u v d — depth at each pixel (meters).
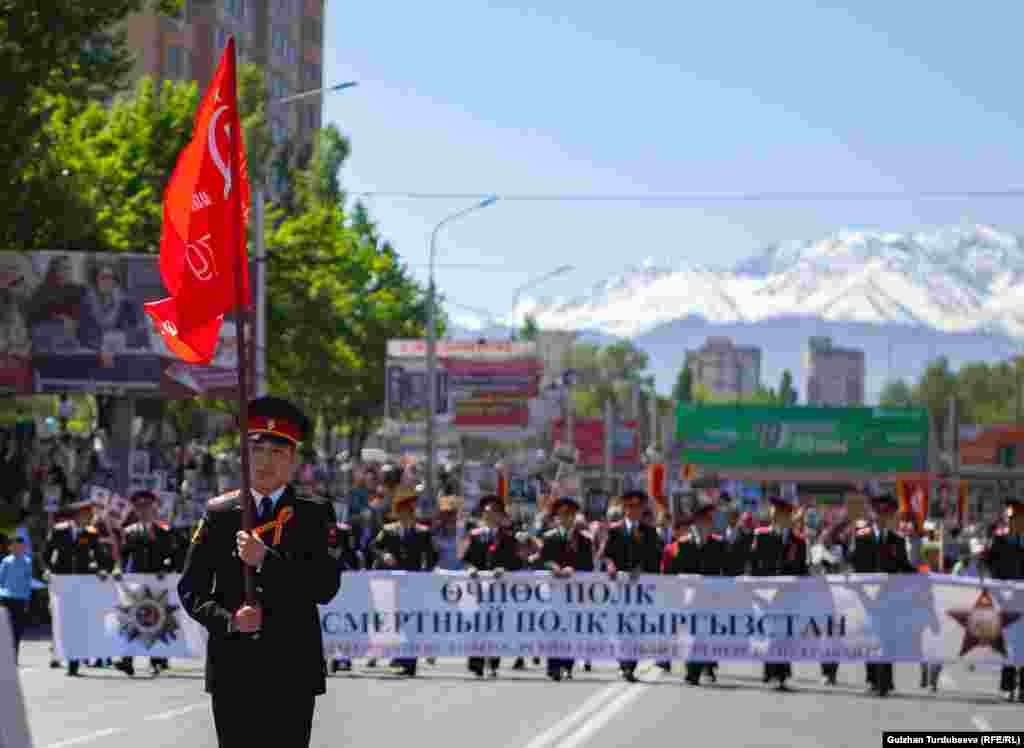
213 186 10.48
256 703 10.08
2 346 54.09
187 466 64.50
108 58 51.38
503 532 30.33
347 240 101.12
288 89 146.50
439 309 120.38
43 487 53.22
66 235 54.81
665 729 21.03
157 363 54.69
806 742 19.86
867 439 140.38
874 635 28.64
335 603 29.88
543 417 110.06
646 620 29.55
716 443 141.88
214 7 127.69
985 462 159.88
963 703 25.95
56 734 19.91
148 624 29.41
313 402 86.25
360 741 19.31
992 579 28.28
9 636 7.09
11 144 49.31
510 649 29.69
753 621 29.16
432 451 66.88
